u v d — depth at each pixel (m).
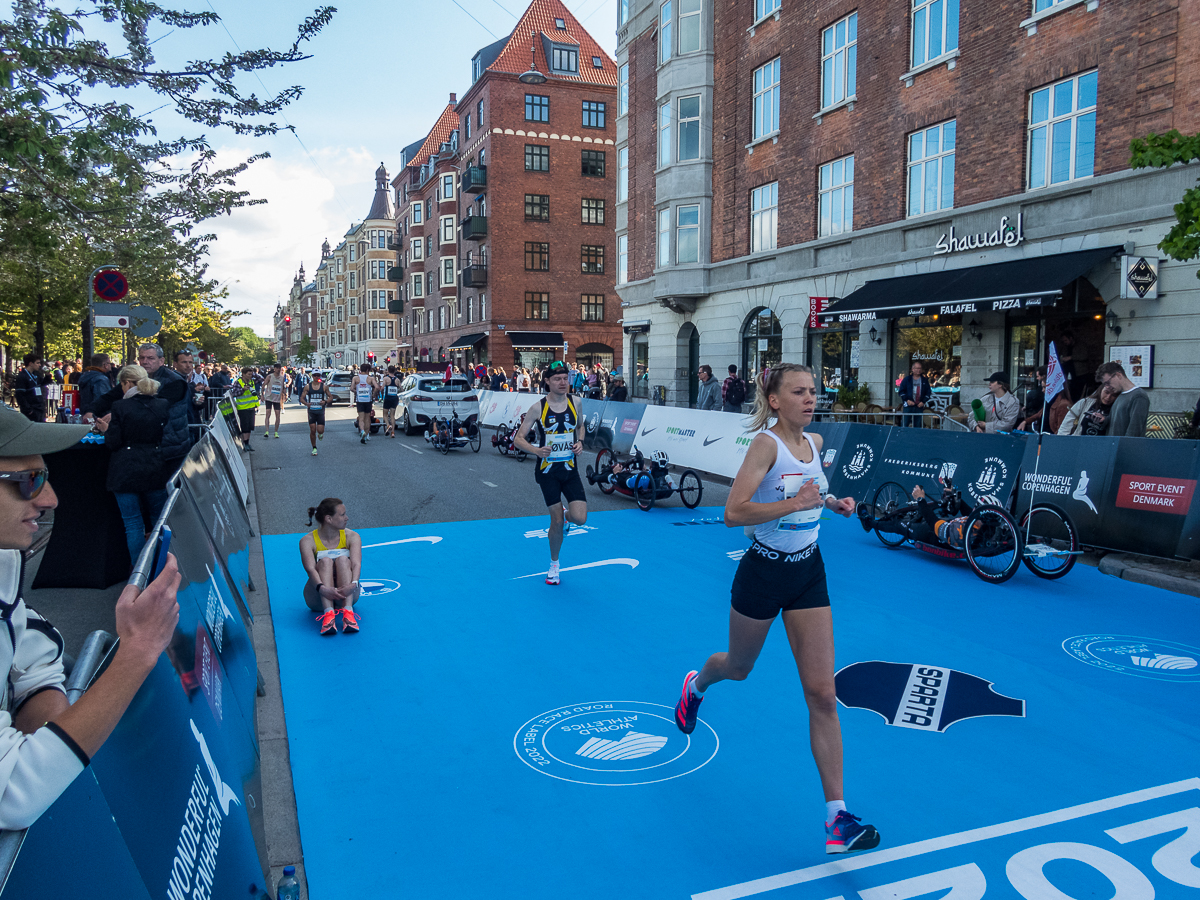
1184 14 11.96
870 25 18.12
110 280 11.36
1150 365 12.52
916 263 17.11
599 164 48.06
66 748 1.39
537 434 7.02
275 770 3.75
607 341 48.75
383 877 2.95
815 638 3.14
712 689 4.70
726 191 23.64
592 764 3.80
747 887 2.88
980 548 7.26
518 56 46.50
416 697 4.62
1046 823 3.26
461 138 51.75
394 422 22.08
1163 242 8.32
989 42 15.23
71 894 1.39
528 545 8.78
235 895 2.14
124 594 1.57
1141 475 7.67
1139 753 3.88
